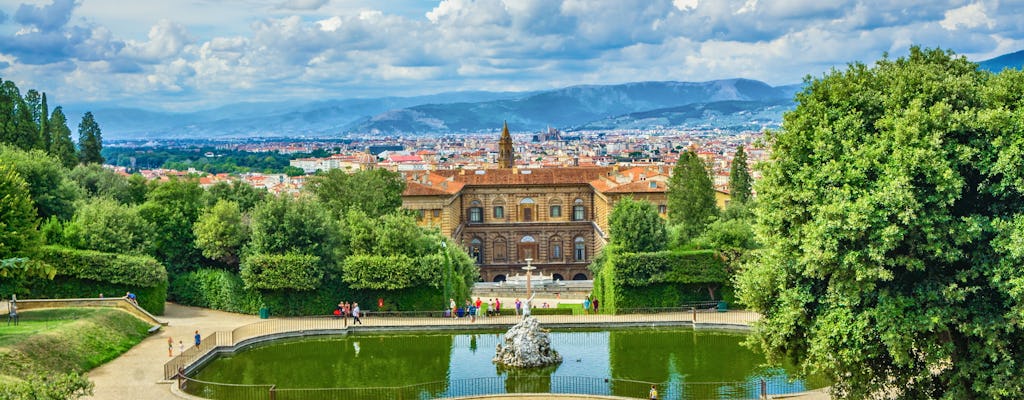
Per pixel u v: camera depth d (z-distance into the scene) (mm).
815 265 53906
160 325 93625
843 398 58875
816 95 60062
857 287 52812
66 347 74625
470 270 128750
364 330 94562
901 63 61531
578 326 95312
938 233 50562
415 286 104062
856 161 53594
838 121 56531
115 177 142375
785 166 58906
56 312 87062
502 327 95000
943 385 54531
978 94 55188
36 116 176000
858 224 51125
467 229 190000
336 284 104875
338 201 129625
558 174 192500
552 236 190625
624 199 119688
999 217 51281
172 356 79312
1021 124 50469
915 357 54906
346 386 72562
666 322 96000
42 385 46625
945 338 54344
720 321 95500
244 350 86438
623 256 108125
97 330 81375
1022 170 49562
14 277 84938
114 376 72625
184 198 116500
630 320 96125
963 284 52312
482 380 74500
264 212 106250
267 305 102562
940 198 50906
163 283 101875
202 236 107312
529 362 78375
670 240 121438
